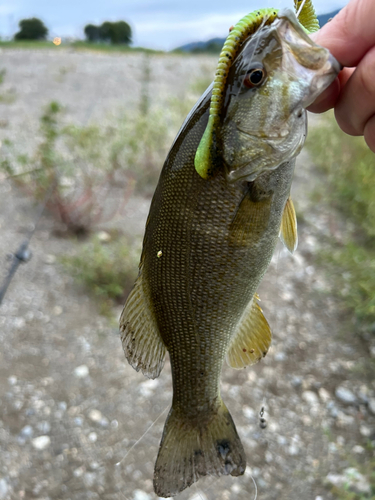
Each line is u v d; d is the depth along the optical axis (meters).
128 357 0.30
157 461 0.32
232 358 0.34
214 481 0.50
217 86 0.24
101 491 0.48
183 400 0.33
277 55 0.24
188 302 0.29
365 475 0.50
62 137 1.38
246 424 0.56
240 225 0.27
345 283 0.82
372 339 0.69
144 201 1.09
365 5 0.24
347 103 0.27
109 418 0.56
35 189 0.94
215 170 0.26
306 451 0.53
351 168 1.19
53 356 0.63
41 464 0.50
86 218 0.90
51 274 0.78
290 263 0.89
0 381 0.59
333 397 0.60
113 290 0.73
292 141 0.26
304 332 0.71
